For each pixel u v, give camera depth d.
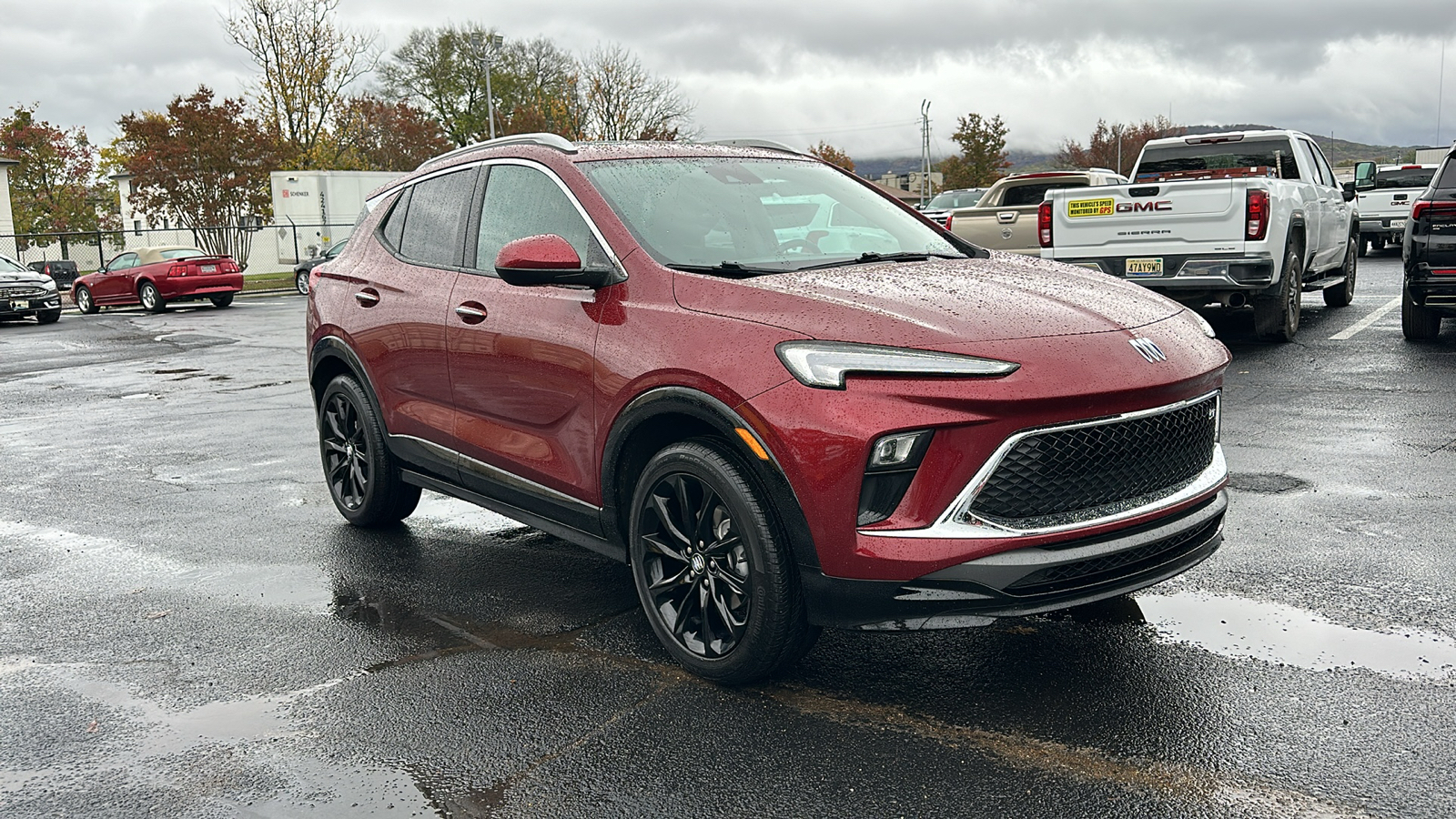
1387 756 2.96
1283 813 2.72
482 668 3.83
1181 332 3.64
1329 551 4.64
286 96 49.88
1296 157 11.84
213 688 3.75
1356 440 6.59
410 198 5.25
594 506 4.00
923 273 3.85
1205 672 3.52
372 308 5.15
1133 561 3.33
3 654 4.11
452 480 4.82
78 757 3.27
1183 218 9.59
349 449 5.63
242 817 2.90
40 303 22.62
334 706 3.57
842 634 3.96
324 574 4.96
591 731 3.32
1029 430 3.14
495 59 72.44
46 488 6.99
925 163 69.56
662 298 3.73
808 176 4.76
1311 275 11.64
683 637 3.70
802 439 3.19
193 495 6.61
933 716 3.31
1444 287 9.70
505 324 4.27
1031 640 3.83
